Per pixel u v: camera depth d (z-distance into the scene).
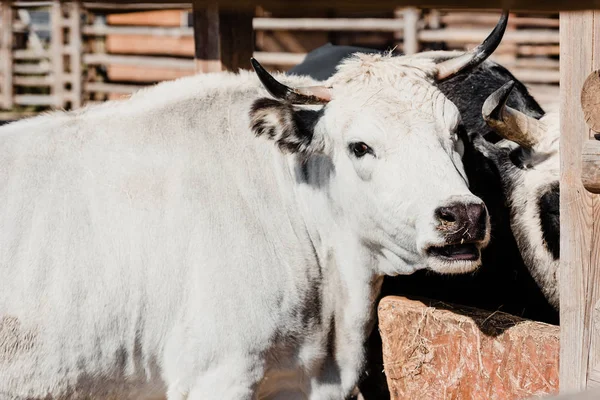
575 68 2.95
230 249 3.74
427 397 3.75
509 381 3.42
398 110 3.48
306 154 3.76
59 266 3.66
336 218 3.85
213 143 3.92
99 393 3.82
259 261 3.77
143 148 3.88
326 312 3.99
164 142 3.89
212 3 2.27
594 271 2.95
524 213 4.24
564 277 3.06
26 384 3.67
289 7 2.29
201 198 3.78
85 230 3.71
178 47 17.94
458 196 3.24
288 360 3.93
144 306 3.71
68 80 16.41
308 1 2.23
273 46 17.70
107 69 17.64
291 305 3.83
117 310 3.68
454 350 3.62
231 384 3.72
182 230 3.73
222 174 3.86
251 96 4.08
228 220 3.78
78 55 16.25
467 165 4.34
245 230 3.79
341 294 3.97
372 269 3.88
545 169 4.19
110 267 3.68
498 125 4.03
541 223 4.18
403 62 3.72
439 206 3.24
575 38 2.94
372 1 2.19
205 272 3.69
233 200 3.82
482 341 3.51
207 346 3.69
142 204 3.76
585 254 2.97
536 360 3.32
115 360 3.75
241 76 4.18
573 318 3.03
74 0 2.61
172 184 3.79
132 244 3.71
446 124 3.51
